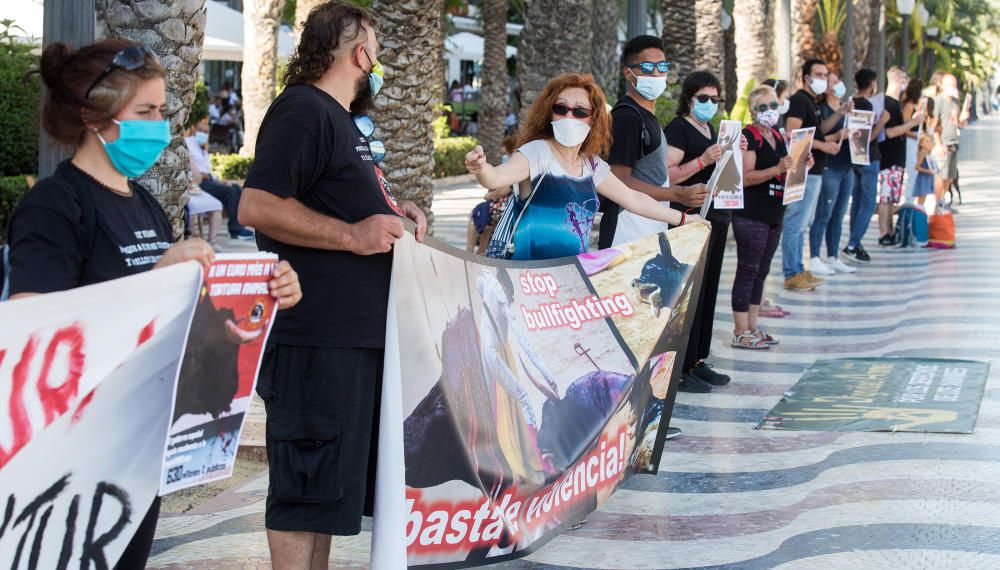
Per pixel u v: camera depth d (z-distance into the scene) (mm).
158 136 2730
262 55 18312
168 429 2660
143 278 2545
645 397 4816
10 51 12328
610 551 4527
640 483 5391
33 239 2621
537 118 4680
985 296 10273
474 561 3932
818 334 8867
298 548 3391
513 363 4129
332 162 3367
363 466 3432
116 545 2676
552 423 4309
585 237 4754
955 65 60531
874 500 5066
